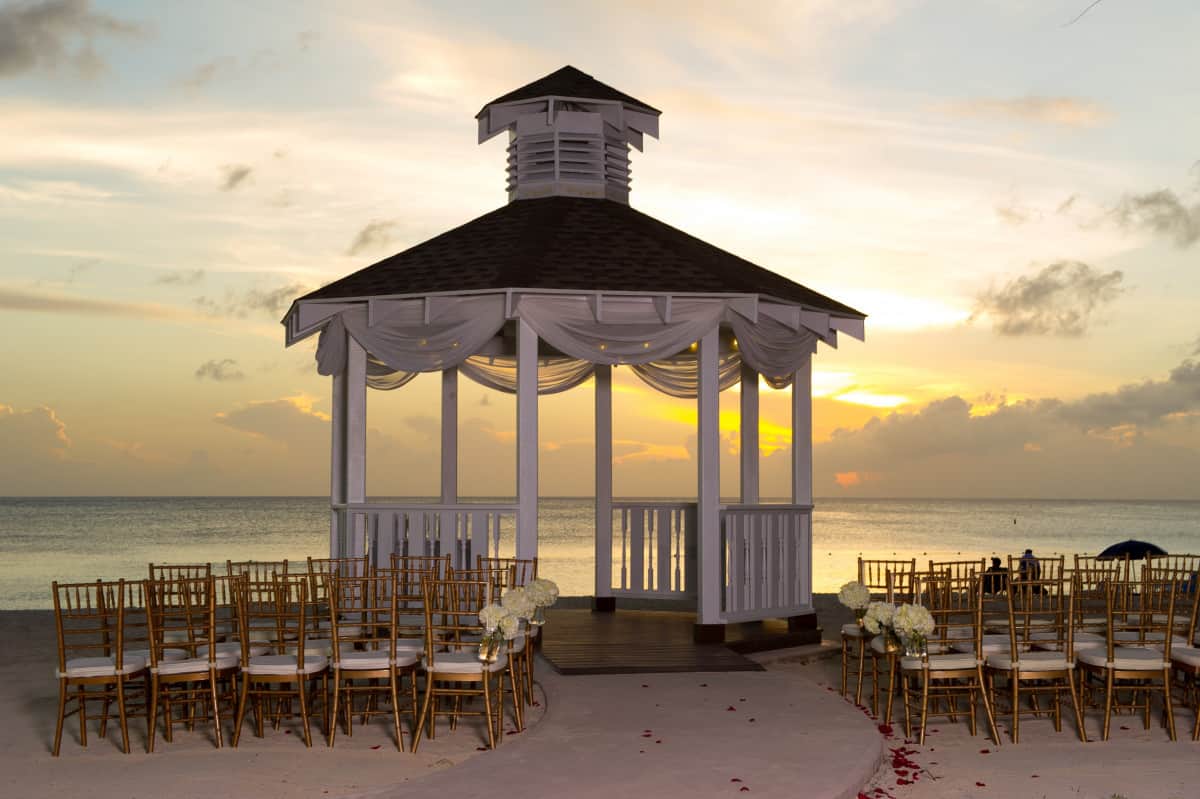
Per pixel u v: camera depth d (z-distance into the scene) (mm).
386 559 10883
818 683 9844
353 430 11242
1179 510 145625
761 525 11336
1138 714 8500
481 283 10570
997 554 48250
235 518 85438
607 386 13352
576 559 35656
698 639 10664
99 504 138875
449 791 6027
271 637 8609
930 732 8016
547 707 8164
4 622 14727
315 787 6457
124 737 7246
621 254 11273
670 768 6465
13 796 6289
